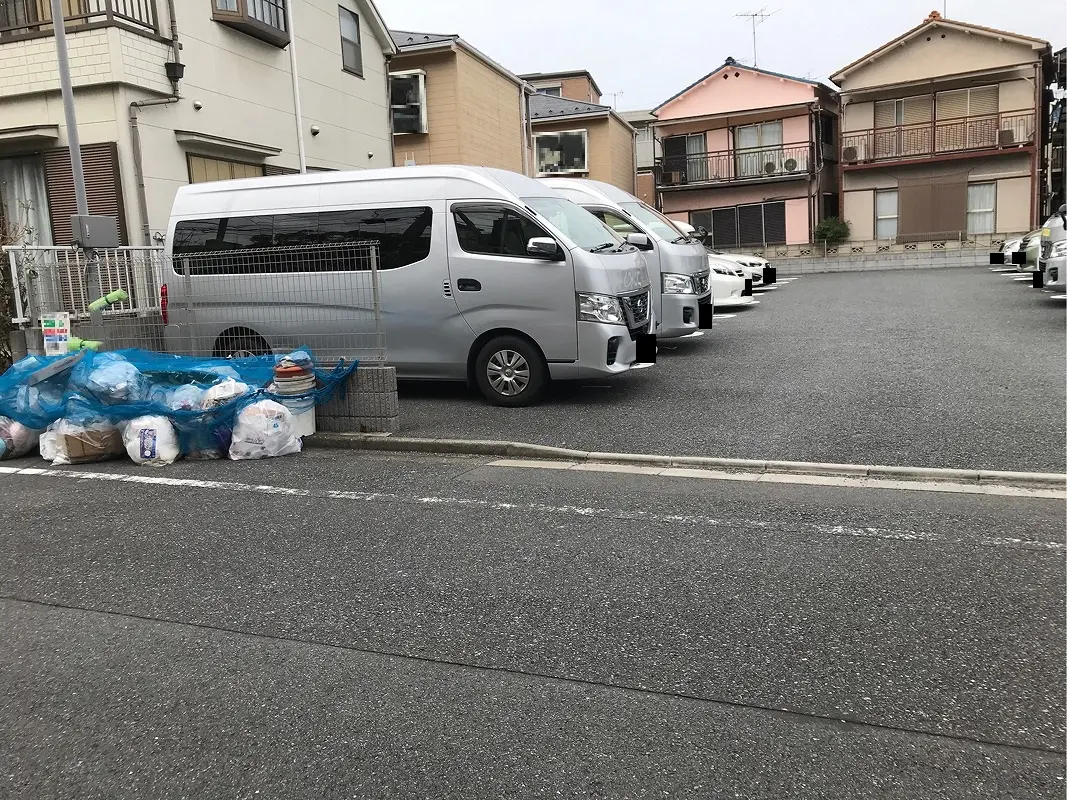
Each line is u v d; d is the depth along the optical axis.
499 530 4.50
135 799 2.36
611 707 2.75
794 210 28.78
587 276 7.36
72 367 6.71
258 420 6.33
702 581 3.73
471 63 20.52
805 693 2.79
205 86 11.78
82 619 3.55
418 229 7.86
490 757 2.50
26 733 2.71
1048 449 5.65
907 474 5.29
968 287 17.34
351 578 3.89
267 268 8.19
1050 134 28.17
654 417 7.09
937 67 26.45
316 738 2.63
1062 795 2.25
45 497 5.44
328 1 15.18
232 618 3.51
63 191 10.51
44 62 10.27
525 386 7.68
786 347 10.54
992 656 2.98
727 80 29.05
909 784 2.31
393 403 6.77
